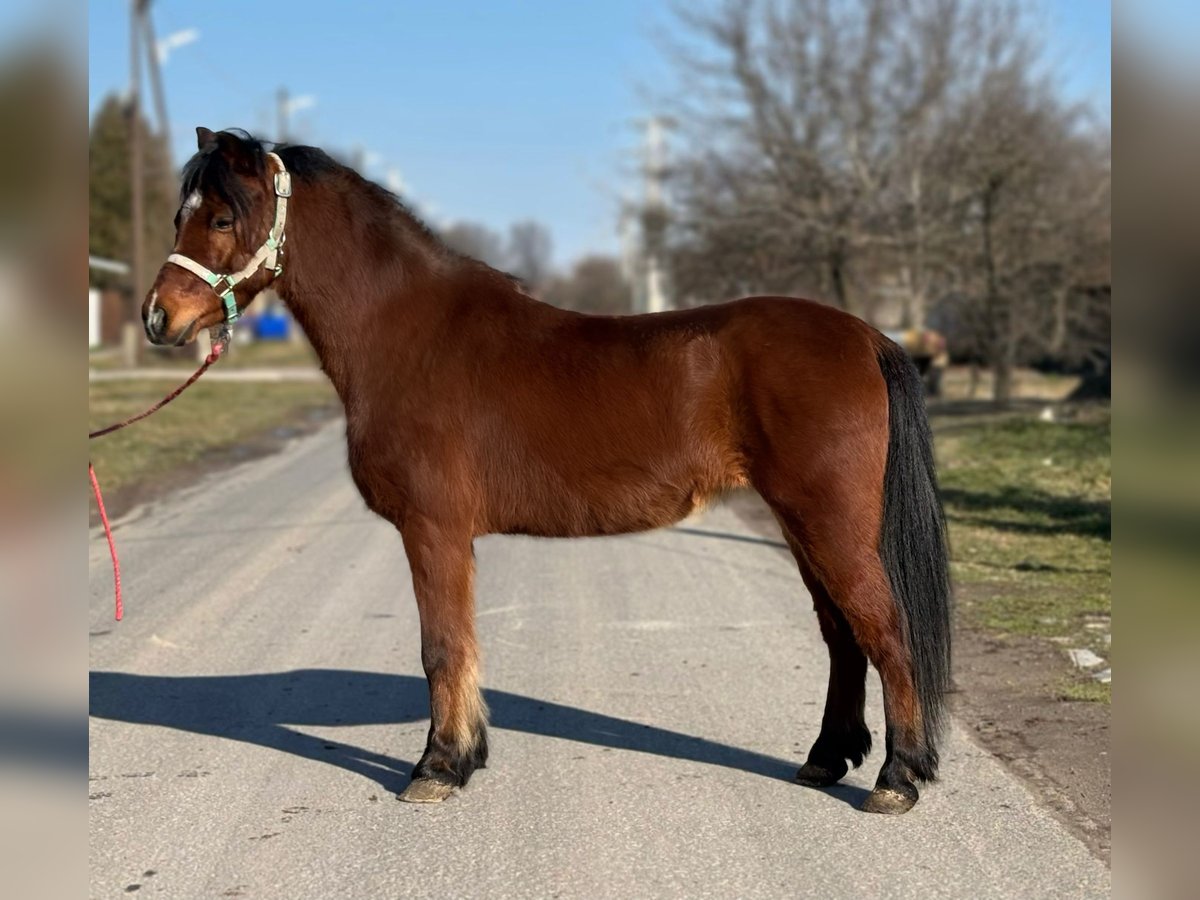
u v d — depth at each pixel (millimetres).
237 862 4004
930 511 4340
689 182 22969
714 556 9531
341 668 6371
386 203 4852
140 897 3750
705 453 4457
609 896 3725
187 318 4594
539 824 4305
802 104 21672
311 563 9203
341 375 4754
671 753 5031
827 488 4273
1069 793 4430
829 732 4648
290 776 4816
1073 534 9547
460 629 4605
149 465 15281
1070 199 20391
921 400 4398
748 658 6430
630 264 58656
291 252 4734
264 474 14750
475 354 4609
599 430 4484
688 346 4449
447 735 4578
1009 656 6219
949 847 4020
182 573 8797
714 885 3783
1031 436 15039
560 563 9297
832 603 4617
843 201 20750
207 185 4605
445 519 4586
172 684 6078
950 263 21109
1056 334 21750
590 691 5898
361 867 3961
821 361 4320
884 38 21203
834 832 4176
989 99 19641
